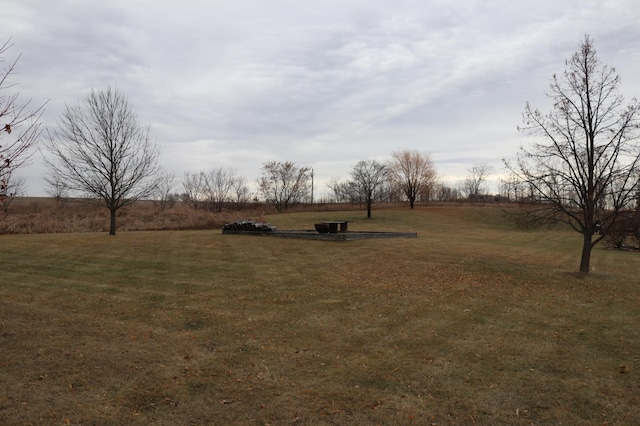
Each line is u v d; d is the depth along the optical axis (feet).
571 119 44.70
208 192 212.02
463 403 17.19
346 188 229.45
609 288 40.22
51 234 79.66
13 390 17.37
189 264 49.47
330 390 18.34
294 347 23.81
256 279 42.39
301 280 42.14
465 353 23.06
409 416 16.06
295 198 224.74
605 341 25.05
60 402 16.52
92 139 73.92
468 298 35.91
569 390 18.43
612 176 45.19
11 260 50.08
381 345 24.30
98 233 83.35
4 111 19.72
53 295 34.96
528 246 81.61
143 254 55.06
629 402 17.26
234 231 78.38
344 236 68.54
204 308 31.94
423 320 29.40
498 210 183.73
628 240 93.15
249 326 27.63
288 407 16.69
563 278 44.47
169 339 24.79
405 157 198.59
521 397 17.78
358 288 39.06
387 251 59.52
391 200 228.22
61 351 22.02
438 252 60.03
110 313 30.12
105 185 76.54
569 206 50.01
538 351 23.39
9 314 28.78
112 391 17.69
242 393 17.89
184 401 17.03
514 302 34.76
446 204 212.23
